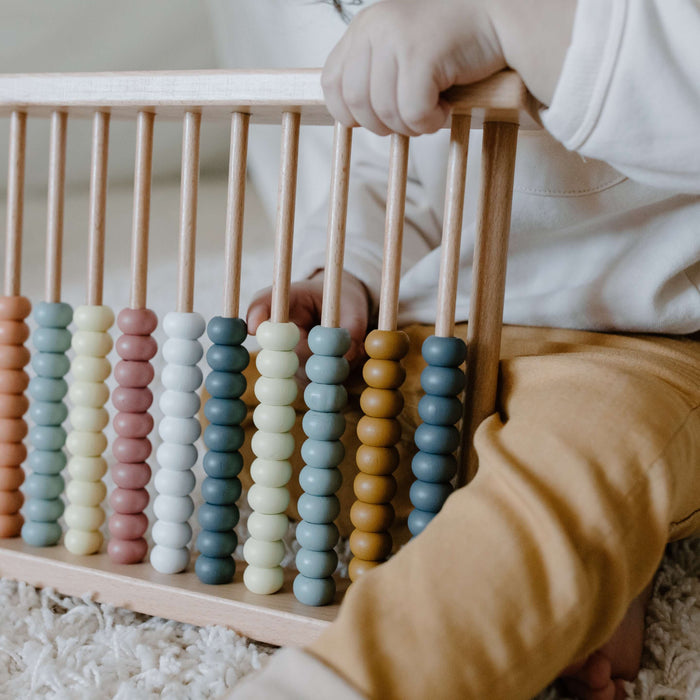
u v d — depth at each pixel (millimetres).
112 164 1764
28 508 842
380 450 717
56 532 843
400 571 528
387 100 625
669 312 833
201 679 652
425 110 615
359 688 470
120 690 635
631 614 695
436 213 1041
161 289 1282
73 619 750
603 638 544
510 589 511
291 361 739
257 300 860
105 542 881
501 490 556
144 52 1701
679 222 822
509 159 686
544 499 538
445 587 511
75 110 809
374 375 708
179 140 1803
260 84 697
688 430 620
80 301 1247
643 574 554
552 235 880
